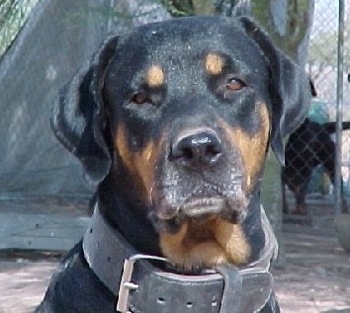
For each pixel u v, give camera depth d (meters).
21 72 15.84
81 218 12.88
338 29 14.66
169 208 4.46
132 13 13.54
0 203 15.51
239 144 4.67
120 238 4.52
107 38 4.79
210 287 4.45
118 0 13.89
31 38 15.71
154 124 4.60
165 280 4.43
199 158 4.44
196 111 4.55
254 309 4.55
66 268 4.73
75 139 4.73
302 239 14.30
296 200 16.36
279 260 11.80
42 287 10.51
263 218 4.84
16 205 15.34
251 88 4.78
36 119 15.99
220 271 4.50
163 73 4.65
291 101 4.95
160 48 4.69
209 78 4.68
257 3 11.31
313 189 18.20
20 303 9.64
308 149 16.23
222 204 4.50
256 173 4.82
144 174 4.57
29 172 16.02
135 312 4.48
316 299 10.04
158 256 4.54
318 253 13.02
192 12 11.70
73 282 4.63
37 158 16.02
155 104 4.64
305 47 12.98
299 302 9.87
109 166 4.64
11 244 12.52
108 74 4.76
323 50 16.95
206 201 4.47
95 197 4.89
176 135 4.46
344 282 11.02
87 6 14.91
